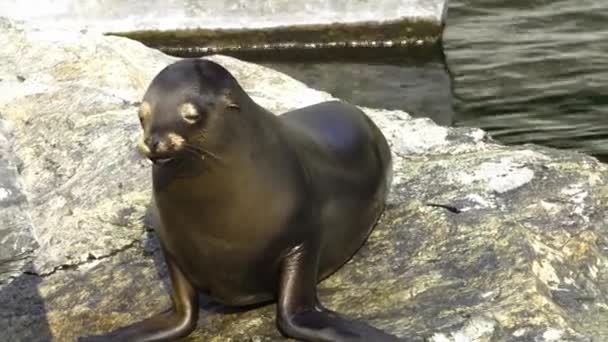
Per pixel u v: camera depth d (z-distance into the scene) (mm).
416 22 43875
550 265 18891
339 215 18141
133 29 44875
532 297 17391
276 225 16547
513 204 20703
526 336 16641
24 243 21516
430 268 18672
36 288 19953
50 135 25328
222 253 16609
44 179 23797
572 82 42156
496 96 41250
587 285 18812
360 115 20188
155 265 20062
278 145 16719
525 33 46469
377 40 44344
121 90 27234
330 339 16281
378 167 19656
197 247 16625
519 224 19531
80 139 24766
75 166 23969
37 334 18516
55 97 26969
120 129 24766
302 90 27344
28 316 19078
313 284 17234
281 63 44531
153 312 18609
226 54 45031
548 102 40875
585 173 21703
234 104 15773
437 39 44219
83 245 21031
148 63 29609
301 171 17078
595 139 38438
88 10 44844
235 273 16922
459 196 20969
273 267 17016
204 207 16062
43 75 28375
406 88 41875
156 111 15438
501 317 16984
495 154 22688
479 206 20578
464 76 42812
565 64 43531
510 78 42594
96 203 22234
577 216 20328
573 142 38219
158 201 16312
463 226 19734
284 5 44188
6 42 30484
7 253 21250
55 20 44781
